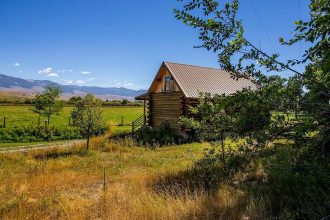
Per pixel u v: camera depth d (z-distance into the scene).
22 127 27.97
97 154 17.67
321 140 4.34
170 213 5.60
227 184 7.50
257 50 4.28
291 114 4.63
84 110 20.12
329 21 3.45
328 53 3.59
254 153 6.23
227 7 4.07
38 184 9.69
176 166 12.01
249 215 5.31
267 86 4.81
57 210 6.89
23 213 6.66
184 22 4.34
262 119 5.04
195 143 20.86
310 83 4.44
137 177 9.91
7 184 9.57
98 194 8.52
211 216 5.48
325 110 3.99
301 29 3.64
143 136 24.22
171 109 26.62
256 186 7.12
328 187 5.66
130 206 6.40
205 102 8.95
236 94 4.83
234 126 6.20
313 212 4.98
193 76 27.20
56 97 31.67
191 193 7.29
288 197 5.88
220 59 4.84
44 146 22.39
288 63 4.45
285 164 5.68
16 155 17.08
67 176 10.95
